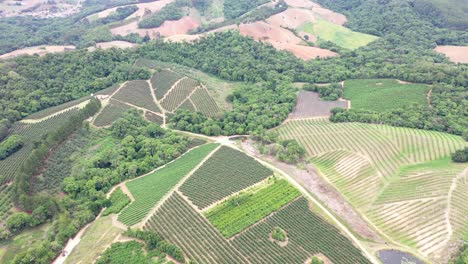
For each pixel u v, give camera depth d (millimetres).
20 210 132000
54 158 156125
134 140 170375
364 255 115125
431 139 162750
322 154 164375
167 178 148125
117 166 155250
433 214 126125
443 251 114688
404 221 126875
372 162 154625
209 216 126562
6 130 172625
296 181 148750
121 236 119188
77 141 168500
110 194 143625
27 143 166125
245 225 123312
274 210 131000
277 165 159750
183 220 124562
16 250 117438
